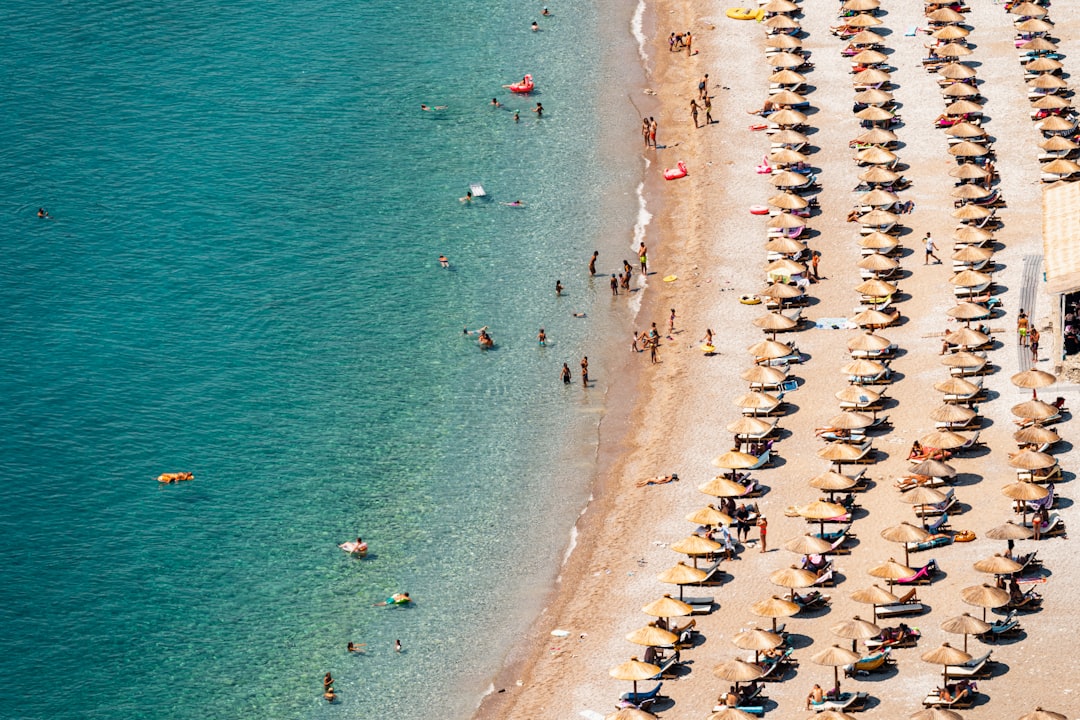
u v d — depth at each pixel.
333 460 130.75
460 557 119.69
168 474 127.75
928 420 126.44
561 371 142.50
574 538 121.00
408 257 160.12
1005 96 178.00
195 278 154.75
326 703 105.62
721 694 99.31
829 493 118.56
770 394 130.75
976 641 101.00
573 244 162.12
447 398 139.25
